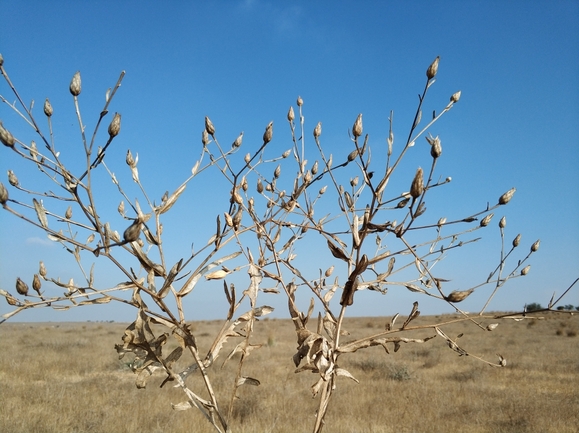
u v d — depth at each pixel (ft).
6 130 4.13
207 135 6.08
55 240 4.45
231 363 50.88
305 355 6.13
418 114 5.53
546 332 116.37
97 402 29.45
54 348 69.21
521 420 27.25
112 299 5.15
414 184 4.86
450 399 33.65
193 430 24.12
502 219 6.22
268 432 23.13
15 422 23.61
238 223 5.83
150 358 5.37
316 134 6.74
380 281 6.36
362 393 35.27
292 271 6.63
